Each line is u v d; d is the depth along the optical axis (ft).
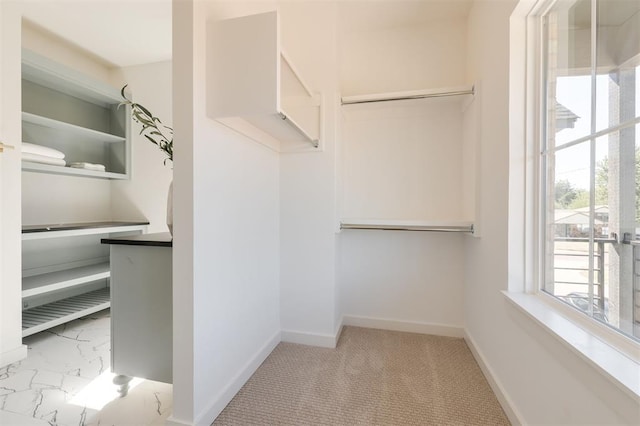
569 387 2.79
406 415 4.17
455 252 6.96
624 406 2.14
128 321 4.40
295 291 6.45
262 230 5.67
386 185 7.34
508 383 4.18
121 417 4.14
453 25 6.97
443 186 7.02
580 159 3.24
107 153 9.57
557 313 3.44
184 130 3.64
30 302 7.63
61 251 8.38
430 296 7.11
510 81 4.19
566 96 3.51
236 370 4.69
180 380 3.68
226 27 3.84
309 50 6.23
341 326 7.29
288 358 5.74
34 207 7.75
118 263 4.42
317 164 6.27
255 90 3.76
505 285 4.30
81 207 8.87
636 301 2.46
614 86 2.73
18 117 5.80
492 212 4.88
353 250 7.51
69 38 8.07
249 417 4.09
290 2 6.25
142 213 9.52
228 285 4.45
